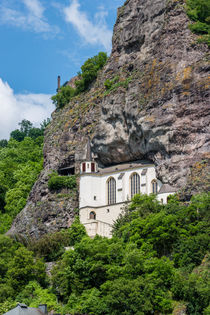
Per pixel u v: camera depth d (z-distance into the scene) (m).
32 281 77.88
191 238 70.00
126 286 63.34
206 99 86.56
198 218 74.00
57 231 101.81
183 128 86.81
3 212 124.06
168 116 88.62
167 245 72.94
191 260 68.00
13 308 63.72
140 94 96.06
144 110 93.12
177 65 92.44
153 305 63.16
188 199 81.00
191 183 81.94
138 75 100.56
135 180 98.31
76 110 118.88
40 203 108.31
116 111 100.75
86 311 66.44
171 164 86.75
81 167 105.69
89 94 119.50
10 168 140.12
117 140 100.94
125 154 101.25
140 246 74.25
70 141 114.06
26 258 79.69
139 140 95.62
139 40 110.00
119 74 112.19
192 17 98.56
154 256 72.69
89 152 107.00
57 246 89.38
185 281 62.72
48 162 116.25
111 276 68.75
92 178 103.56
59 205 104.69
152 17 107.69
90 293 69.19
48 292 75.81
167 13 101.00
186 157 85.62
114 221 90.25
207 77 88.12
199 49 92.81
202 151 84.44
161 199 85.56
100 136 104.12
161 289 64.25
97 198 102.56
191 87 88.62
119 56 116.50
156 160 91.56
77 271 73.06
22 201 119.62
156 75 94.94
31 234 104.31
